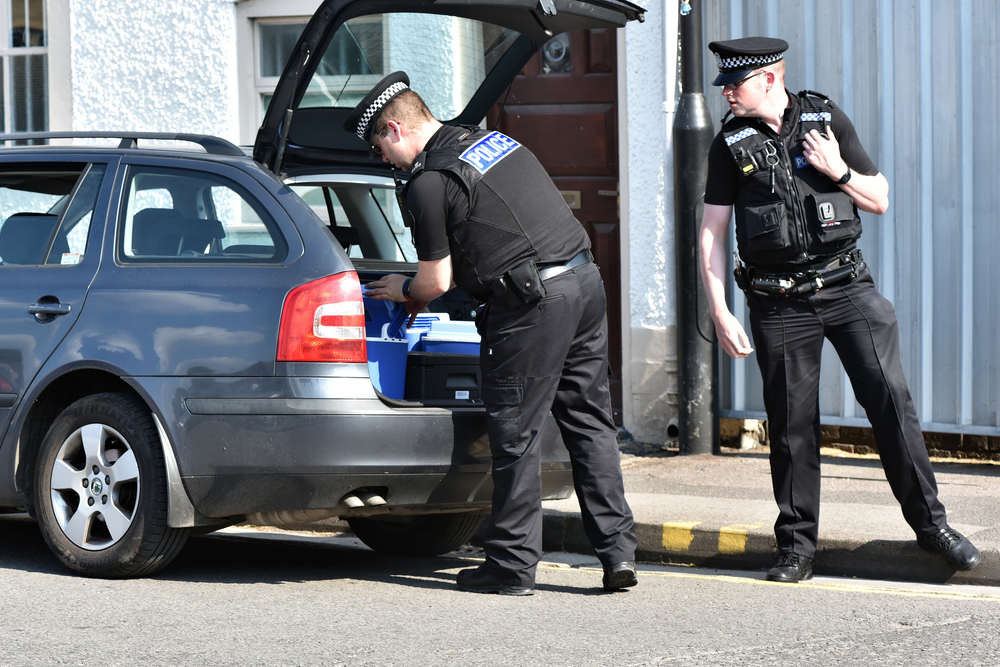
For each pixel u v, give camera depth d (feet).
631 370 97.19
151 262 59.82
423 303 57.82
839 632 49.73
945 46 85.35
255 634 48.70
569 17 61.77
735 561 65.82
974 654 46.19
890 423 59.41
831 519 67.87
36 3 119.65
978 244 85.10
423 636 48.60
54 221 63.21
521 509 56.85
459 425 57.26
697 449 92.48
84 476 59.36
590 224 101.24
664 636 48.91
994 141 84.07
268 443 55.01
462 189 55.31
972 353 85.71
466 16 60.95
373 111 57.11
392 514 58.59
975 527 65.00
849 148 58.90
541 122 102.12
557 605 55.01
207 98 112.57
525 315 55.57
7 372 60.95
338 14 56.44
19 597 54.95
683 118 90.89
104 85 115.55
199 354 56.49
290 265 56.95
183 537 58.03
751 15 92.07
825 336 60.34
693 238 91.25
